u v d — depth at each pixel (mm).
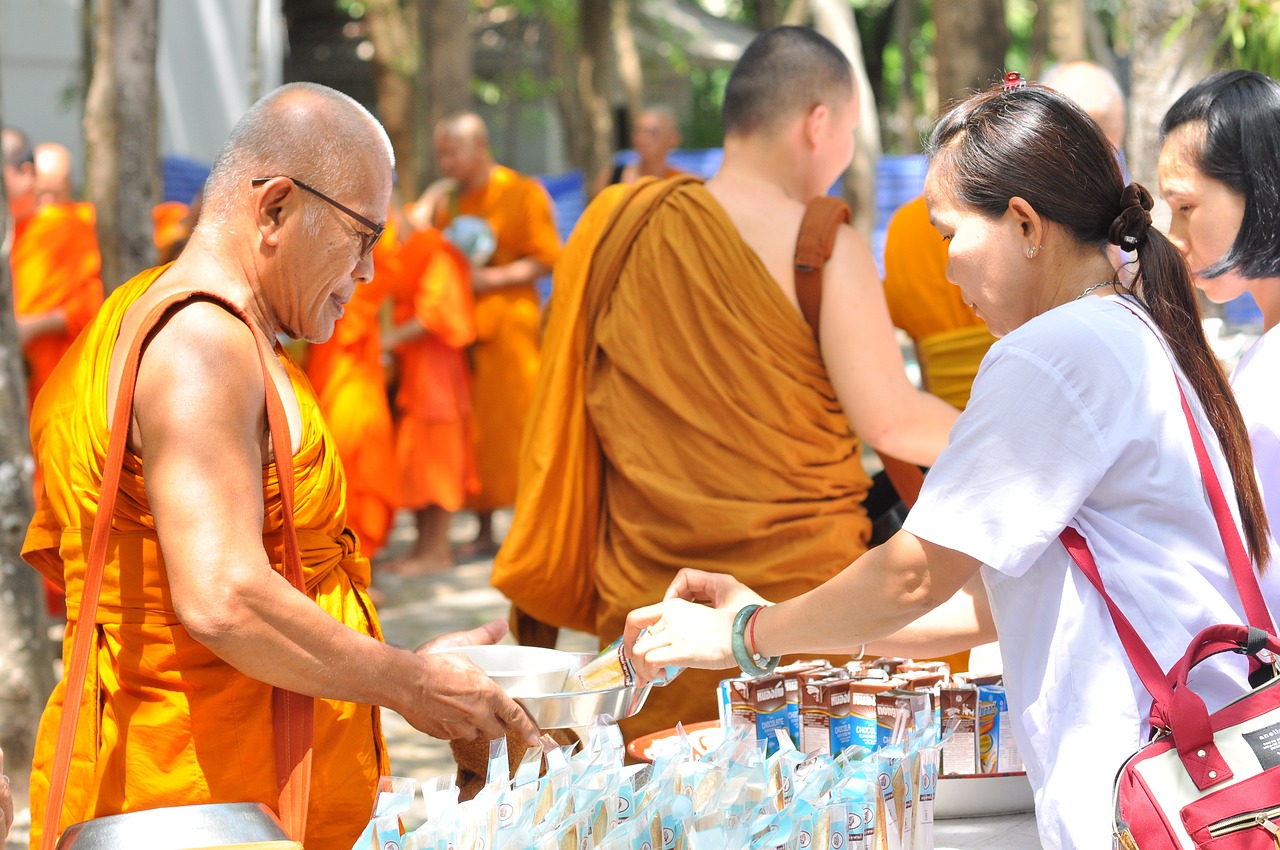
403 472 7742
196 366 2102
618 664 2436
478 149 8195
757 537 3396
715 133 26797
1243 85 2562
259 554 2113
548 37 22594
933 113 2693
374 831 1864
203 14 14586
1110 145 2105
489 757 2312
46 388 2340
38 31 13781
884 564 2061
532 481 3588
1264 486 2426
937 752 2277
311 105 2275
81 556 2230
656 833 1918
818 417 3477
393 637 6512
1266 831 1779
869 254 3498
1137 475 1967
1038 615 2014
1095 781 1940
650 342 3486
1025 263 2107
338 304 2393
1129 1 6020
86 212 7016
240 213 2268
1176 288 2061
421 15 13516
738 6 26906
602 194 3686
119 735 2191
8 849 4254
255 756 2215
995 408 1973
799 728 2545
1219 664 1952
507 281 8102
